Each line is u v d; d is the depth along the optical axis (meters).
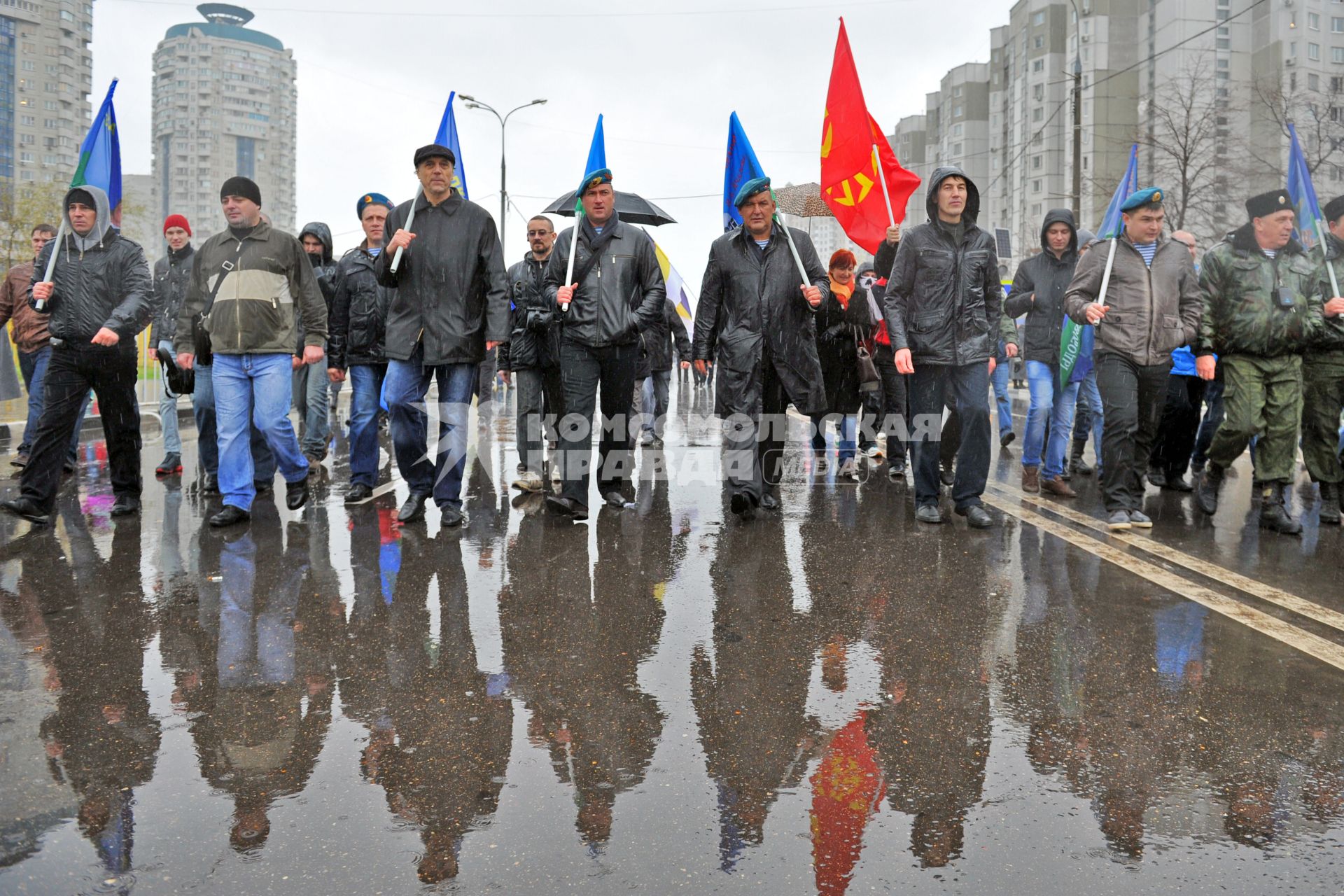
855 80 6.99
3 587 4.32
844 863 2.14
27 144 115.38
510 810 2.38
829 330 8.07
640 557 4.93
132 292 5.64
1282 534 5.52
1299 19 56.22
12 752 2.69
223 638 3.65
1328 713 2.97
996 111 87.31
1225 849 2.21
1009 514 6.12
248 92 163.75
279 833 2.26
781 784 2.51
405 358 5.72
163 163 165.50
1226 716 2.95
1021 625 3.81
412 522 5.80
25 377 8.16
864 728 2.86
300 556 4.91
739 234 5.98
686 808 2.39
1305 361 5.71
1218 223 38.19
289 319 5.78
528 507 6.35
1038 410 6.91
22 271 7.91
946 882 2.07
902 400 7.55
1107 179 49.69
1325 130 35.03
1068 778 2.54
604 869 2.12
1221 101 40.09
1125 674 3.29
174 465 7.76
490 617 3.92
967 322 5.64
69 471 7.75
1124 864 2.14
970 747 2.73
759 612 3.99
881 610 4.01
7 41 112.69
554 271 5.98
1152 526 5.72
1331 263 5.68
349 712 2.97
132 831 2.27
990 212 89.19
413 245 5.67
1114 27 68.00
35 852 2.18
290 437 5.87
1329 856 2.18
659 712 2.98
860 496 6.82
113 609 3.99
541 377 7.08
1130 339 5.65
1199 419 6.98
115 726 2.86
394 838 2.25
